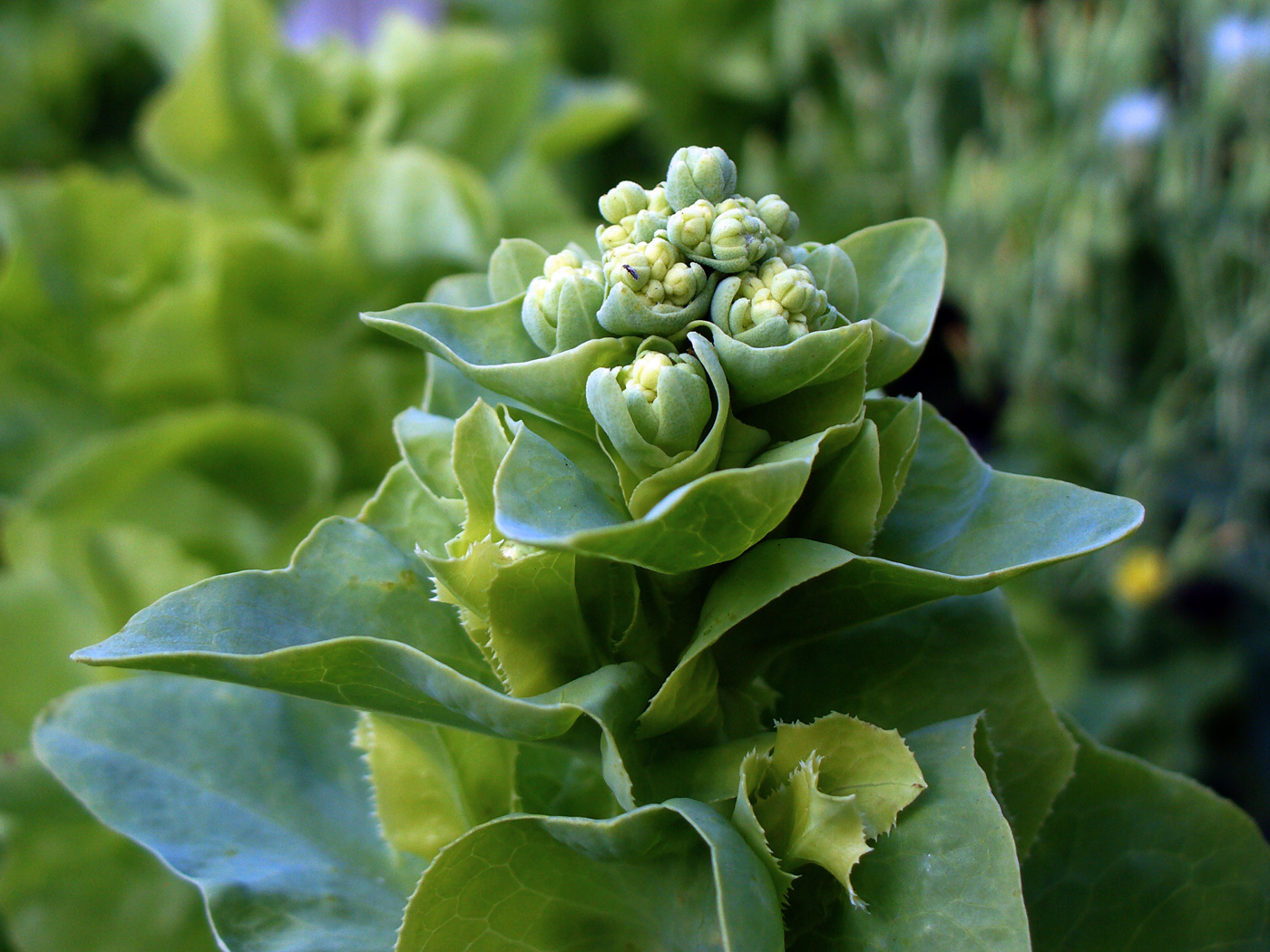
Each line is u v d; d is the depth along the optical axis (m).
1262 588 0.52
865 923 0.20
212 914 0.23
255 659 0.20
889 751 0.21
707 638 0.20
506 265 0.23
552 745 0.22
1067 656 0.51
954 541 0.22
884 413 0.22
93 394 0.48
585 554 0.21
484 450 0.21
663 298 0.20
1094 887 0.25
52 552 0.45
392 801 0.23
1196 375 0.53
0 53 0.60
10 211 0.44
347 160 0.49
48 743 0.25
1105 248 0.49
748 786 0.21
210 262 0.44
